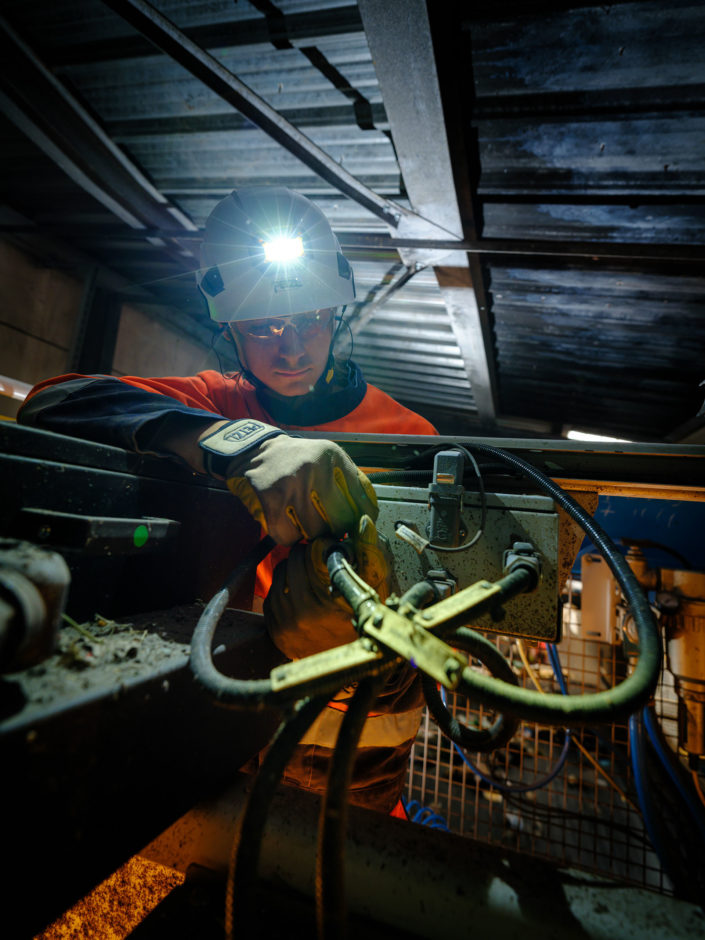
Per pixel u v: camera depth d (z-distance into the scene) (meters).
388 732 0.91
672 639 1.77
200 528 0.66
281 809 0.49
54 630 0.33
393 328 3.80
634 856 1.90
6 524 0.41
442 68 1.58
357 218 2.53
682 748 1.74
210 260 1.14
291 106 1.95
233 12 1.63
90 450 0.50
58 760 0.30
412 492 0.73
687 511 2.69
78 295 3.36
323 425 1.27
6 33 1.81
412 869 0.42
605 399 4.17
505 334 3.49
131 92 2.04
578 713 0.32
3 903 0.27
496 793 2.20
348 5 1.52
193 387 1.21
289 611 0.50
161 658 0.41
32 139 2.26
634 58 1.55
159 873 0.62
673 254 2.23
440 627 0.36
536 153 1.96
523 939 0.38
